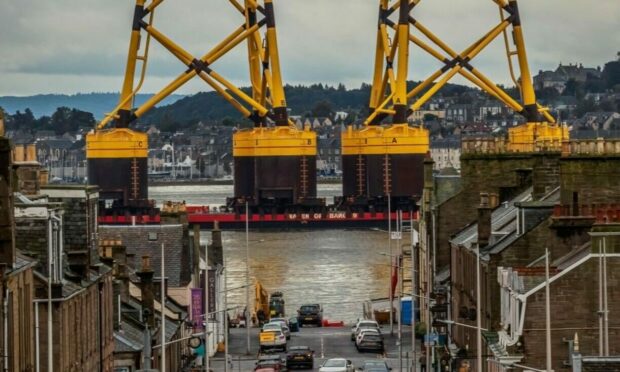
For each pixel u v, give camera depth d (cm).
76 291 9794
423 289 17575
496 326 10475
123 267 13012
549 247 10031
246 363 16425
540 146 15500
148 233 16012
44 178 12175
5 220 8138
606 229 8862
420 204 19288
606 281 8812
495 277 10519
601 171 10219
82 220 10619
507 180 15438
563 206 9994
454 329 13712
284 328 18800
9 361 8012
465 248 12662
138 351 11694
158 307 14138
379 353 17312
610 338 8831
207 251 18088
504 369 8981
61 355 9269
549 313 8488
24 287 8581
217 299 18725
